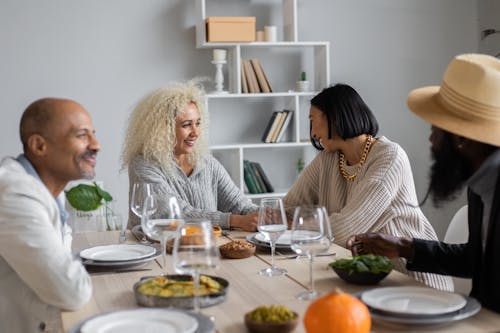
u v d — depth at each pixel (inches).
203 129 119.6
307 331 50.2
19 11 165.8
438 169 67.4
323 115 105.1
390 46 193.0
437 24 195.6
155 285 64.8
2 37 165.0
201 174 118.5
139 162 114.9
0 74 165.3
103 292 69.9
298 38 186.5
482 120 63.7
